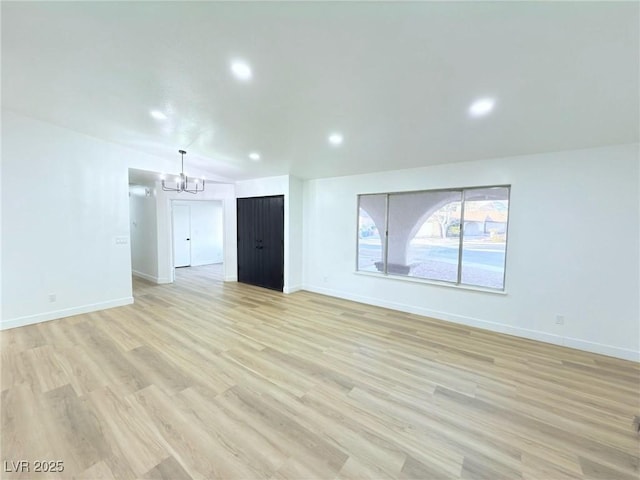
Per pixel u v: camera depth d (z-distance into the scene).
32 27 1.90
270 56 2.00
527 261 3.24
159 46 2.01
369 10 1.55
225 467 1.52
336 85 2.29
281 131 3.29
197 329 3.47
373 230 4.60
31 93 2.83
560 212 3.04
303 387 2.28
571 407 2.06
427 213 4.04
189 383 2.30
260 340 3.18
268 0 1.54
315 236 5.33
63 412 1.92
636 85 1.92
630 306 2.75
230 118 3.06
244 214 6.07
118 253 4.31
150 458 1.57
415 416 1.95
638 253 2.70
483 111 2.45
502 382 2.38
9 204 3.35
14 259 3.40
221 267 8.30
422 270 4.13
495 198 3.49
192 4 1.61
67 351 2.82
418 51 1.82
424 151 3.46
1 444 1.63
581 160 2.91
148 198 6.12
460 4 1.47
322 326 3.63
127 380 2.32
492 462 1.58
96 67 2.32
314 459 1.59
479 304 3.60
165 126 3.41
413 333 3.41
